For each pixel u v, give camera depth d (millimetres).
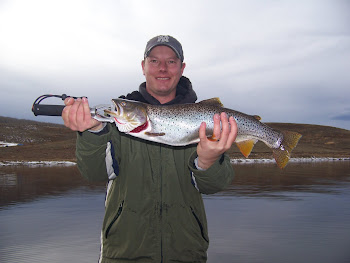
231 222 2631
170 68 966
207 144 772
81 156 815
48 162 8430
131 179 853
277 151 1005
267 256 1865
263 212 2973
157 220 847
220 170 824
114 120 802
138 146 872
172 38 987
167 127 855
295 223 2590
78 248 2002
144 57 1010
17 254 1882
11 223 2576
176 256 852
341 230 2391
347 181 5168
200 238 890
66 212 2959
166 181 857
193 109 886
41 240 2141
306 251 1954
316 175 6012
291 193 4020
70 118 755
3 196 3771
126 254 837
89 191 4105
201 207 913
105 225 872
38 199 3578
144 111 844
